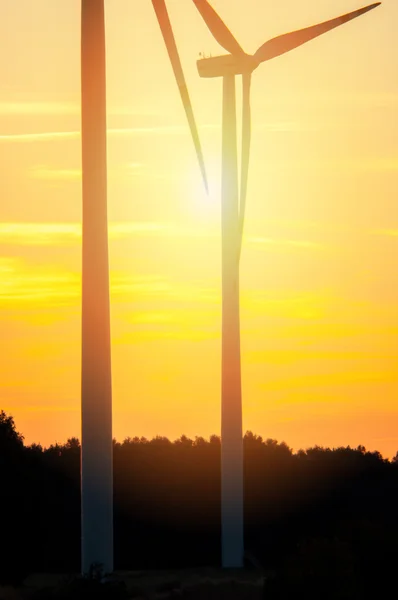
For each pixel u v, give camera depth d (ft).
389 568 499.92
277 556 580.30
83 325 533.96
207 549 610.24
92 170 537.65
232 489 563.48
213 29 572.51
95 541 531.09
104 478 532.32
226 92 578.25
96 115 540.11
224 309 573.33
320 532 613.11
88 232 536.01
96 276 534.78
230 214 576.20
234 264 574.15
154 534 618.03
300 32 572.51
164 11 556.10
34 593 508.94
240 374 572.10
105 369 533.55
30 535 565.94
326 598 472.44
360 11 573.74
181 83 556.51
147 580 518.78
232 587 504.43
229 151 578.25
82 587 493.77
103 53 543.39
